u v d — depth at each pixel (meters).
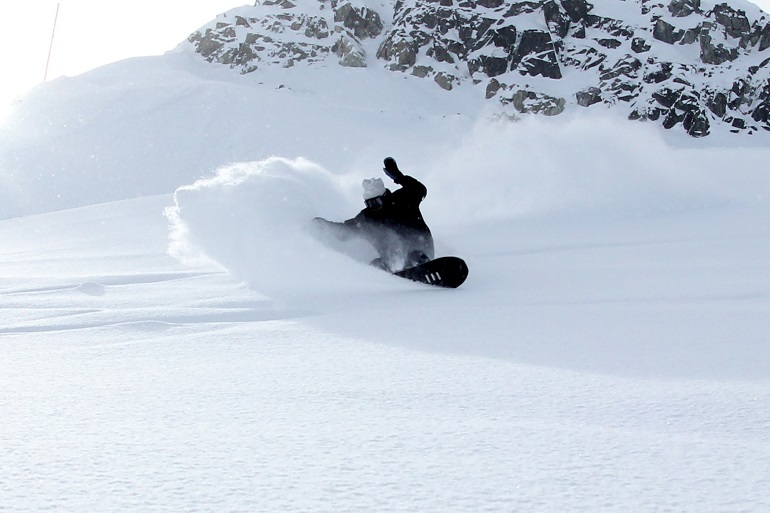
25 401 2.37
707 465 1.63
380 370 2.85
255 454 1.75
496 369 2.84
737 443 1.82
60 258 10.56
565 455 1.72
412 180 6.50
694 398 2.31
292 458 1.71
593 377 2.67
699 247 7.95
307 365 2.98
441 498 1.43
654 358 3.03
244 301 5.18
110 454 1.76
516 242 9.19
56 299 5.52
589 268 6.72
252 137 41.16
